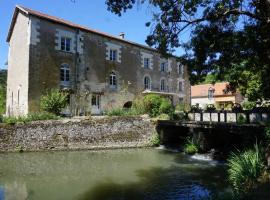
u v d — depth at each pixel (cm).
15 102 2381
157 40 1312
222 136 1800
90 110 2542
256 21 1282
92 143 1986
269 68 1312
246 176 917
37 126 1845
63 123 1919
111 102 2728
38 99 2200
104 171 1319
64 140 1908
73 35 2455
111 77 2758
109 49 2745
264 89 1691
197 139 1789
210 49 1402
